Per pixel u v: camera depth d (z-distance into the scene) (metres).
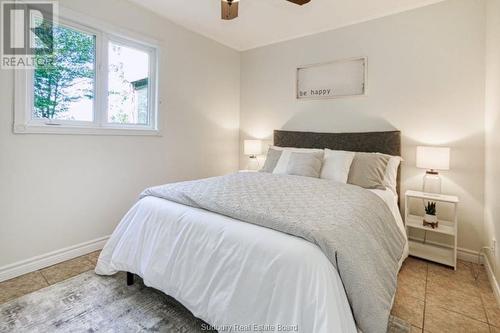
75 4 2.29
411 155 2.78
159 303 1.70
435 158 2.39
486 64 2.33
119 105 2.77
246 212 1.44
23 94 2.05
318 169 2.75
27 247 2.12
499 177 1.88
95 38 2.52
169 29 3.11
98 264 2.01
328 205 1.63
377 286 1.21
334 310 1.01
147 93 3.03
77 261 2.32
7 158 2.00
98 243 2.56
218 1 2.71
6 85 1.97
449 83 2.55
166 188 1.99
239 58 4.17
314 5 2.72
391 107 2.89
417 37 2.71
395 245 1.79
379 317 1.12
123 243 1.86
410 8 2.73
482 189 2.41
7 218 2.02
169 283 1.50
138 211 1.89
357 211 1.57
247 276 1.21
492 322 1.60
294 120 3.63
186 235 1.51
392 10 2.79
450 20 2.53
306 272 1.09
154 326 1.49
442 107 2.60
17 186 2.06
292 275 1.11
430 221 2.40
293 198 1.77
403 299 1.83
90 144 2.48
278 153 3.21
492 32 2.12
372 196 2.02
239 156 4.24
